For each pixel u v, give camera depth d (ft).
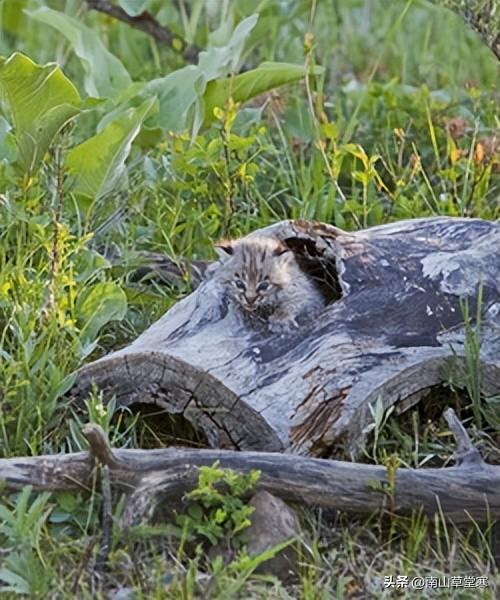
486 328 31.68
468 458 28.12
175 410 30.58
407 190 43.01
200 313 32.42
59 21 43.62
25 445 29.99
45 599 25.57
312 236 33.17
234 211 39.88
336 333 30.76
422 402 32.48
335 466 27.68
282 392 29.76
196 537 27.50
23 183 36.65
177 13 56.85
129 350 31.07
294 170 44.27
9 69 34.94
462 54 55.67
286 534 26.89
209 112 42.65
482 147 43.86
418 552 27.89
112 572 26.12
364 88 49.65
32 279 34.35
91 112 43.83
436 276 31.91
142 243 39.01
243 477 27.09
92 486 27.55
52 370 30.68
